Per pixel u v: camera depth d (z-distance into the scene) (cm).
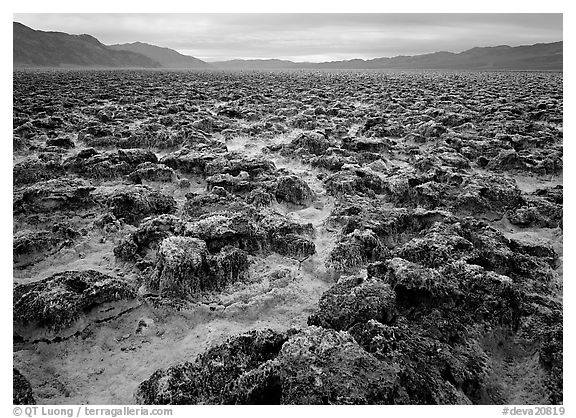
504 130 2127
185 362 598
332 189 1283
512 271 852
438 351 607
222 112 2691
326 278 872
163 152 1803
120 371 627
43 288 716
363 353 541
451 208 1164
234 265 823
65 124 2200
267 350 601
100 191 1252
